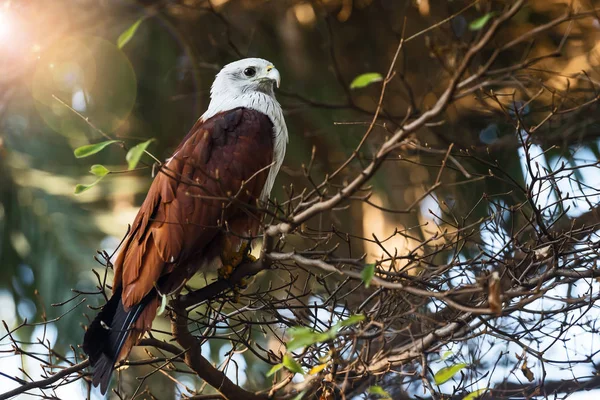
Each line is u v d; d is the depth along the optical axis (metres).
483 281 5.86
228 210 8.55
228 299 8.42
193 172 8.77
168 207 8.56
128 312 8.03
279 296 11.94
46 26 13.81
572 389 8.28
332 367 7.17
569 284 8.12
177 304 7.96
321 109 13.30
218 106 10.10
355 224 12.98
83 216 13.41
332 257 6.88
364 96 13.39
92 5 13.92
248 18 13.98
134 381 12.71
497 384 8.66
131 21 14.09
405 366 9.19
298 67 13.72
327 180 6.39
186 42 14.12
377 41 13.55
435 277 7.65
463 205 11.66
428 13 12.78
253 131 9.20
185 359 7.87
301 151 13.41
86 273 12.86
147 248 8.41
